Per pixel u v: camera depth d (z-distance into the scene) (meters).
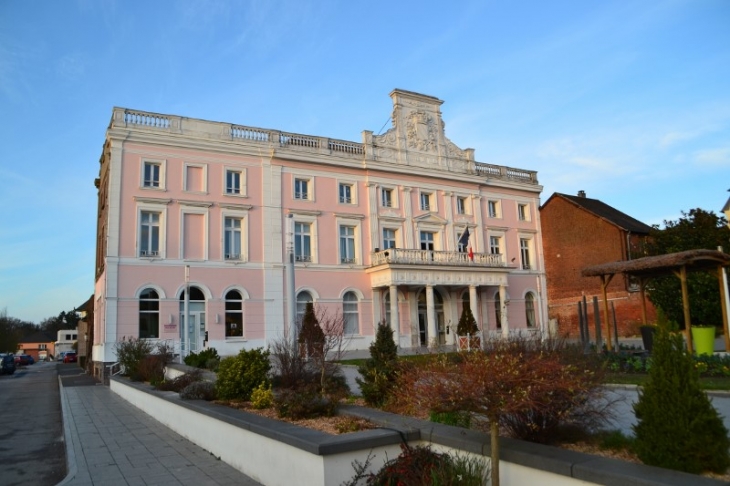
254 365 11.59
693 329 16.70
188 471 8.33
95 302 34.75
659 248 28.47
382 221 35.62
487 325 38.34
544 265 44.56
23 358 76.25
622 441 5.78
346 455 5.98
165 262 28.50
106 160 31.55
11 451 11.55
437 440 6.15
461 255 35.88
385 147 36.50
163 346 23.81
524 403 4.87
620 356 15.27
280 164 32.62
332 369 12.91
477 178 40.28
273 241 31.66
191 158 30.06
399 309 35.06
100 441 11.13
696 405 4.72
